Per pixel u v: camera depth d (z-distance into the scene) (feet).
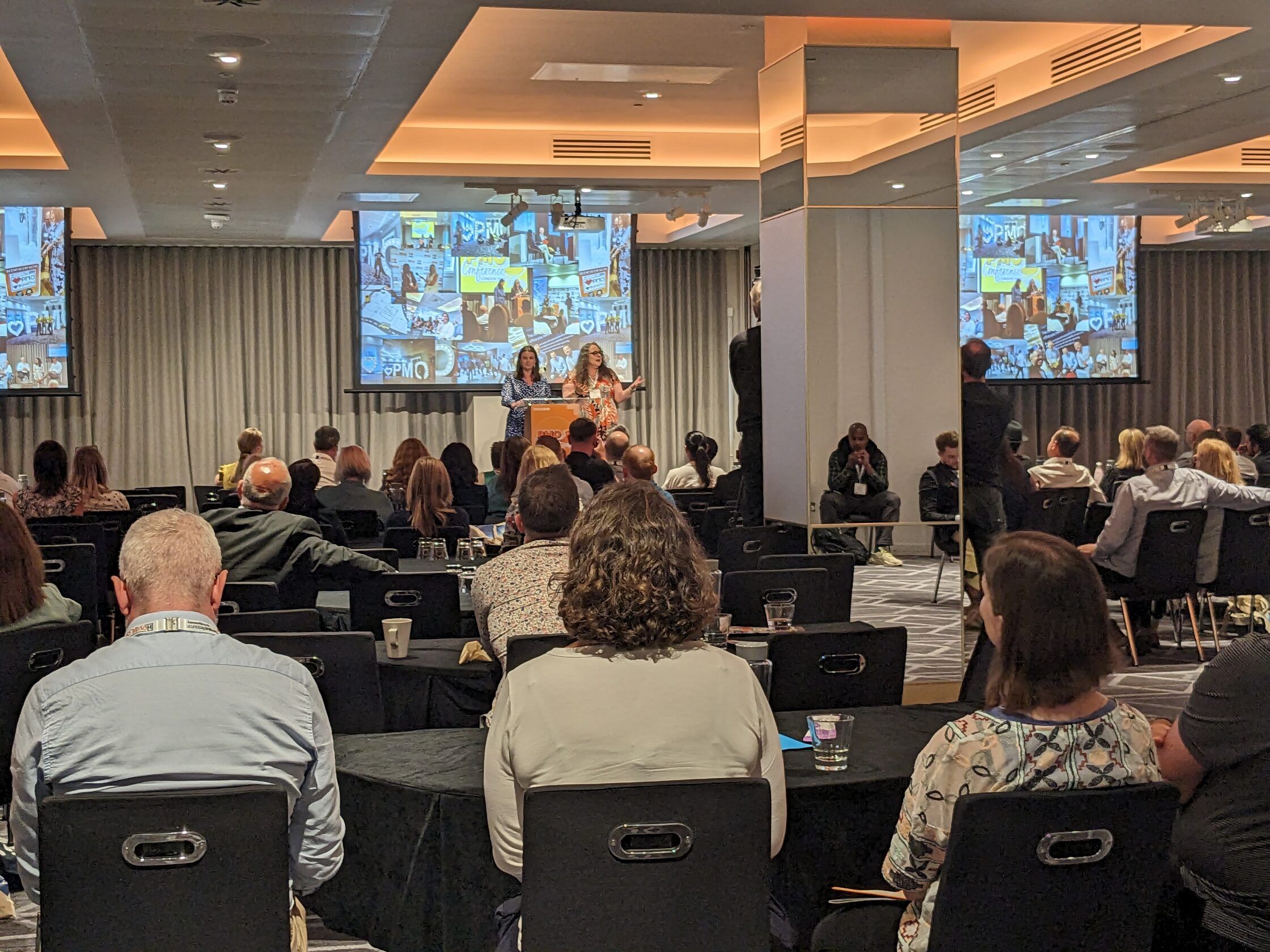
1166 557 22.52
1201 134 30.22
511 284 44.16
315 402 46.37
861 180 18.69
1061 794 6.19
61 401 44.45
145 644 7.20
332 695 10.68
